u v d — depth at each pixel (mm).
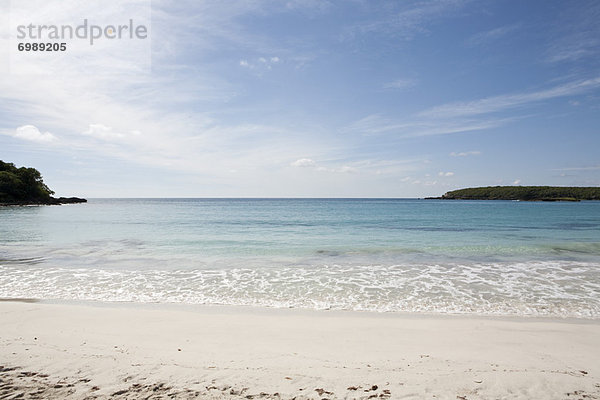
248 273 12492
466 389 4270
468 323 7445
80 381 4359
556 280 11539
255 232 26672
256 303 9109
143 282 11164
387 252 17062
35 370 4668
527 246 18984
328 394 4098
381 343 6129
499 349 5883
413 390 4227
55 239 21734
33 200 99500
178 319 7516
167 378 4484
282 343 6070
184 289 10383
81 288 10414
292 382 4410
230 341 6137
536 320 7898
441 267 13547
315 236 23875
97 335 6305
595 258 15500
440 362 5207
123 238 22328
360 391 4180
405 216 48562
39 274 12156
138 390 4141
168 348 5695
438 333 6742
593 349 5938
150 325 7031
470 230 28156
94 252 16812
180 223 35656
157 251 17250
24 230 27438
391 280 11516
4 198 88562
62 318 7375
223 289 10398
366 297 9648
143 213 58188
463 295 9828
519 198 177750
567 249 18000
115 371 4684
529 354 5645
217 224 34406
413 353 5629
